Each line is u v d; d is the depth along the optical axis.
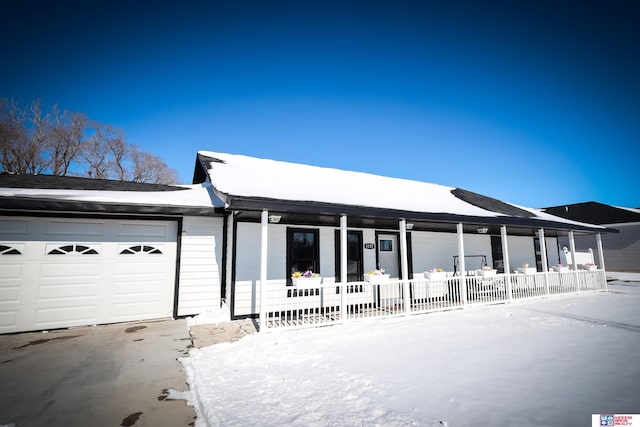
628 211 22.16
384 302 9.87
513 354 5.05
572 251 12.62
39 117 26.00
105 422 3.13
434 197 11.42
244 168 9.38
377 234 10.18
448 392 3.71
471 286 10.55
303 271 8.78
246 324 7.14
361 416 3.19
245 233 8.11
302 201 6.54
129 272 7.43
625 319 7.72
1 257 6.47
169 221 7.91
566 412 3.23
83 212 7.13
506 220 9.85
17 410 3.34
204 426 3.08
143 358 4.94
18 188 7.05
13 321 6.40
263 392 3.75
